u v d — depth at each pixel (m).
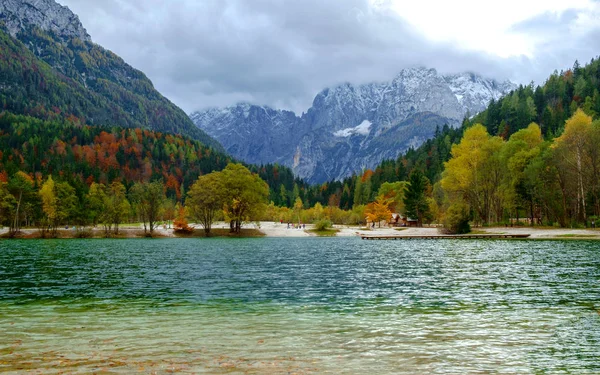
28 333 19.64
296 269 45.62
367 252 67.62
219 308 25.44
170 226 144.25
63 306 26.23
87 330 20.19
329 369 14.73
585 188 94.44
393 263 50.75
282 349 17.05
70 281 37.28
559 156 90.62
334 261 53.97
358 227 155.50
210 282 36.41
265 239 112.81
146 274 41.88
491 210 124.25
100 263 52.97
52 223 125.06
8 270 45.72
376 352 16.69
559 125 196.88
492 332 19.67
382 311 24.42
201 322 21.81
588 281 34.62
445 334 19.34
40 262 54.50
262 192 126.19
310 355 16.28
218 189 119.94
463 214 105.75
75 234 122.12
